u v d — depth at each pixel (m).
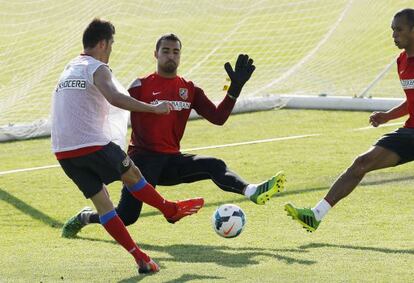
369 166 29.64
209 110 31.55
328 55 62.75
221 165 30.52
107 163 26.44
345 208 34.75
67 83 26.41
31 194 38.66
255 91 57.56
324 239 30.22
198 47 63.72
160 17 67.56
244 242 30.11
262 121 55.16
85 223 31.17
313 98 58.56
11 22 57.06
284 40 63.50
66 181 41.06
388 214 33.69
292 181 39.97
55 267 27.03
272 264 26.92
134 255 26.14
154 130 31.06
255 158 45.09
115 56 61.47
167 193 38.28
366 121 54.44
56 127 26.61
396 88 61.19
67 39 54.97
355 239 30.14
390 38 64.56
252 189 29.31
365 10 63.78
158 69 31.61
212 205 36.09
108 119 28.31
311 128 52.78
